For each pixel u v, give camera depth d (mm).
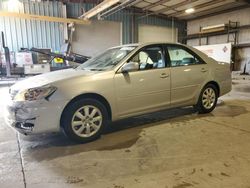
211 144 2914
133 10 14336
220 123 3793
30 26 11727
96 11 10609
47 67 10227
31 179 2170
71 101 2947
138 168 2340
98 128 3160
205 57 4355
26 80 3301
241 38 13094
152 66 3629
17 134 3490
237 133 3301
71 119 2943
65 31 12500
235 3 12234
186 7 13414
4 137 3361
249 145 2869
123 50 3713
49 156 2676
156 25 15469
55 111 2816
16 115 2814
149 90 3518
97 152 2756
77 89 2930
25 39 11680
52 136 3359
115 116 3277
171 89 3775
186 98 4023
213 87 4441
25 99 2781
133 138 3195
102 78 3119
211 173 2213
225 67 4629
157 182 2078
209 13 14406
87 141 3078
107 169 2332
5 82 9547
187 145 2898
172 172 2246
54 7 12250
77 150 2830
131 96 3355
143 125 3777
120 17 14094
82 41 13195
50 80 2979
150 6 13711
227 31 13383
